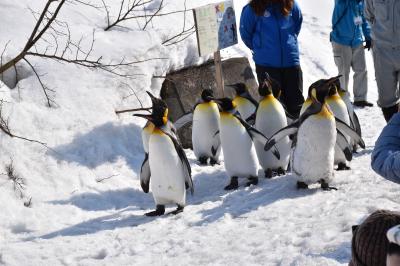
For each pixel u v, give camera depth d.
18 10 11.20
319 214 6.82
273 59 10.39
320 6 21.38
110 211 8.24
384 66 9.55
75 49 10.73
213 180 9.24
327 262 5.14
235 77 12.21
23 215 7.88
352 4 13.29
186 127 11.10
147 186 8.29
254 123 9.10
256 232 6.53
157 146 7.54
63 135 9.50
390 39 9.36
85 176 9.02
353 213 6.52
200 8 10.47
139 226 7.40
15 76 10.20
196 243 6.49
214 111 9.77
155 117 7.67
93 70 10.55
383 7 9.25
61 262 6.38
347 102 9.77
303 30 17.27
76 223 7.75
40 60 10.33
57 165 9.00
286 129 7.91
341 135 8.16
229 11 10.97
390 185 7.58
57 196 8.52
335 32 13.56
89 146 9.52
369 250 2.57
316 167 7.75
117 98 10.48
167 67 11.55
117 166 9.46
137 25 11.78
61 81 10.19
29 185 8.55
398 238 2.20
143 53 11.12
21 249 6.71
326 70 15.65
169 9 12.68
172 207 8.27
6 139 8.93
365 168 8.77
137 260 6.20
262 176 9.18
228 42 10.99
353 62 13.83
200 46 10.55
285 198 7.69
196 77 11.76
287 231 6.37
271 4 10.28
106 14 11.85
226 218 7.20
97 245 6.84
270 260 5.59
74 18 11.50
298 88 10.62
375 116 13.04
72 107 9.95
